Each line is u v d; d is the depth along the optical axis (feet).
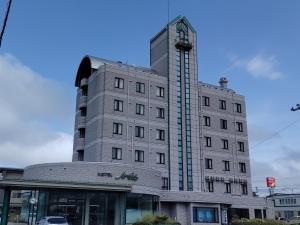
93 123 174.70
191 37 208.64
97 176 131.03
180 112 192.03
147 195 142.00
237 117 214.69
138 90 182.50
